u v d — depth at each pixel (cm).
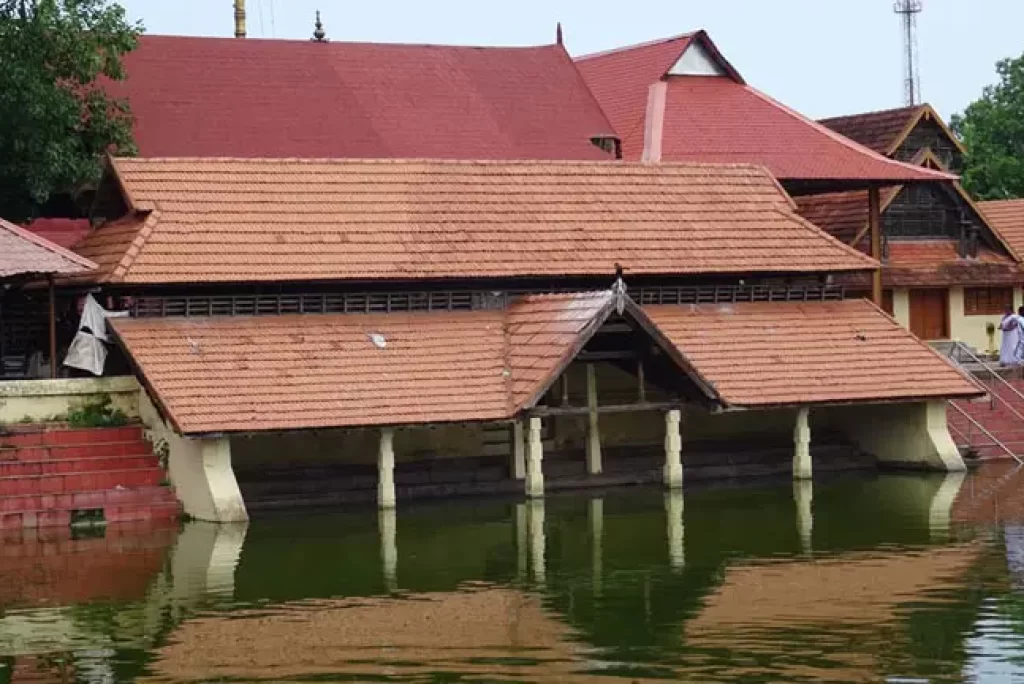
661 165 3816
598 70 4878
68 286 3338
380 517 3089
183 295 3275
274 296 3303
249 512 3130
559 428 3544
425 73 4459
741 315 3591
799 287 3706
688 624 2231
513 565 2642
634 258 3569
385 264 3378
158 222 3306
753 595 2397
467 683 1973
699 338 3484
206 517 3008
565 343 3180
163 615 2317
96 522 3003
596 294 3250
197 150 3988
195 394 3028
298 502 3177
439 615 2308
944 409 3578
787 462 3584
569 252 3541
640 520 3033
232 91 4188
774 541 2809
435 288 3459
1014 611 2272
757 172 3881
